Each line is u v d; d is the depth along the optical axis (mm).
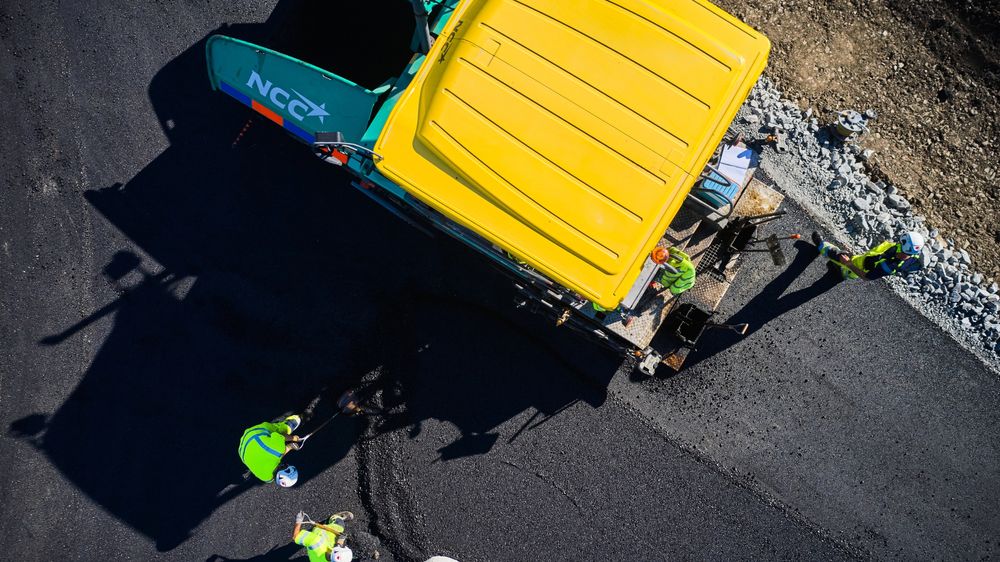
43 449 7914
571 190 5336
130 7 7875
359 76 7094
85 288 7914
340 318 7820
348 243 7809
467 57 5367
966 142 7660
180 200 7863
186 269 7875
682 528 7805
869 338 7703
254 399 7848
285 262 7824
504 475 7840
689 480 7801
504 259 6219
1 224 7914
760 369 7754
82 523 7910
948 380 7672
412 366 7820
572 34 5336
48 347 7926
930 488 7707
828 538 7766
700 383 7777
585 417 7805
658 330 7562
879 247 7227
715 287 7195
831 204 7703
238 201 7832
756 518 7785
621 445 7805
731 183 6141
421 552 7887
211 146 7832
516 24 5375
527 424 7812
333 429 7867
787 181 7742
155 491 7906
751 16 7727
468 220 5504
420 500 7875
